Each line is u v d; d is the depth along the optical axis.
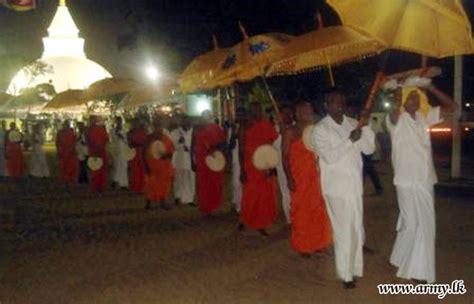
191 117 13.91
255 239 9.89
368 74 18.38
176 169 13.91
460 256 8.39
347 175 7.02
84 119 29.44
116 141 17.58
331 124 7.07
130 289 7.37
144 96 17.62
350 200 7.02
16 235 10.78
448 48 6.96
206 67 12.48
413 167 7.05
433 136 24.41
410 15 6.60
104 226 11.39
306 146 8.12
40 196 16.06
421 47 6.82
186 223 11.45
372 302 6.70
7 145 20.94
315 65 10.88
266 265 8.29
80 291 7.34
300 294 7.03
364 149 7.21
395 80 7.38
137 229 10.99
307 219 8.23
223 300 6.89
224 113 22.66
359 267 7.23
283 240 9.77
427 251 7.05
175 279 7.73
